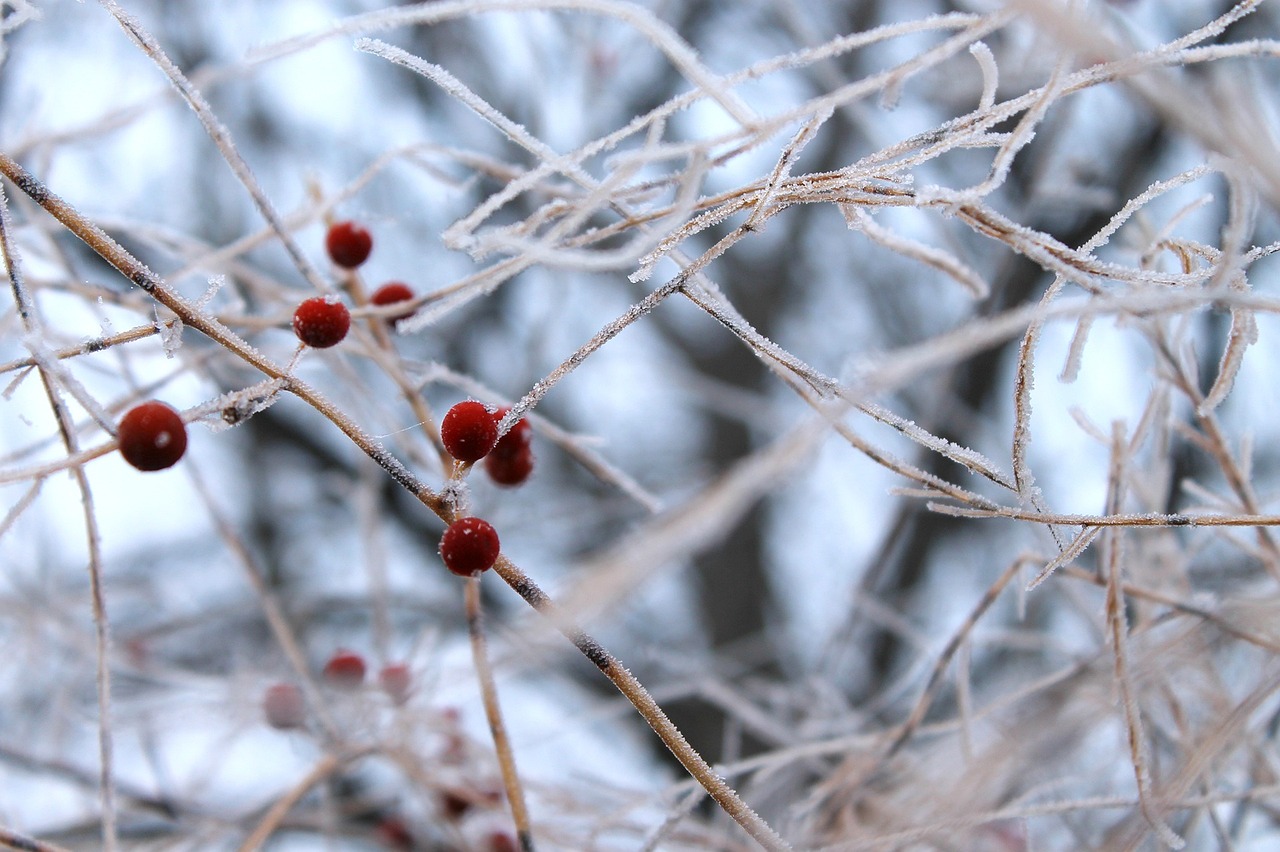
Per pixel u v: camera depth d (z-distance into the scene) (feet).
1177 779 1.52
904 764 1.68
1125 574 1.65
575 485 4.18
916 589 3.61
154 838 1.89
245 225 3.72
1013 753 1.55
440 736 1.82
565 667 3.03
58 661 2.11
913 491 1.42
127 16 1.45
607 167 1.43
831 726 1.83
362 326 1.63
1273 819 1.67
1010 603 2.87
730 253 4.60
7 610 2.00
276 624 1.71
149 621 2.66
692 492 3.95
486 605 3.61
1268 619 1.53
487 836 1.78
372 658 2.30
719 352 4.59
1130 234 1.61
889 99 1.39
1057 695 1.57
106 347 1.38
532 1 1.38
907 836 1.53
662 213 1.45
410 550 3.83
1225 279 1.35
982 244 2.76
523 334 3.93
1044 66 1.79
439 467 1.61
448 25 3.66
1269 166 1.33
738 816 1.37
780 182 1.40
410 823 1.93
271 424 3.86
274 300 1.71
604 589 1.24
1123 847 1.52
